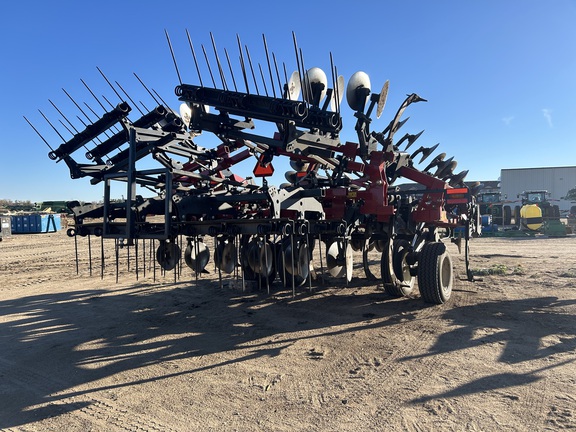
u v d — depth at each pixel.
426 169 9.22
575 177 50.75
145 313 6.93
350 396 3.70
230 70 5.04
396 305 6.99
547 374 4.00
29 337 5.75
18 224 34.00
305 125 4.97
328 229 6.07
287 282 8.79
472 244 18.39
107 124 5.73
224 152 7.13
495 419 3.21
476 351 4.68
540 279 9.12
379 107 6.29
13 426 3.36
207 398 3.76
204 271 7.04
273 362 4.59
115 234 5.64
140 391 3.95
